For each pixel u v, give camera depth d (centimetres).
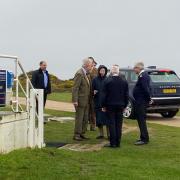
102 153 1120
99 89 1376
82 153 1104
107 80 1224
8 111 1063
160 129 1605
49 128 1568
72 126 1627
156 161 1045
